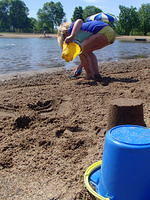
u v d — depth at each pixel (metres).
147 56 4.31
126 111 1.01
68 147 0.98
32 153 0.96
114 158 0.63
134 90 1.66
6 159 0.92
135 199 0.62
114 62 3.14
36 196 0.74
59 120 1.23
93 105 1.42
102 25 1.85
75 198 0.72
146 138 0.64
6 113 1.34
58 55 4.49
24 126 1.17
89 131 1.12
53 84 1.93
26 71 2.67
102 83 1.84
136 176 0.61
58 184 0.79
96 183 0.70
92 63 1.95
